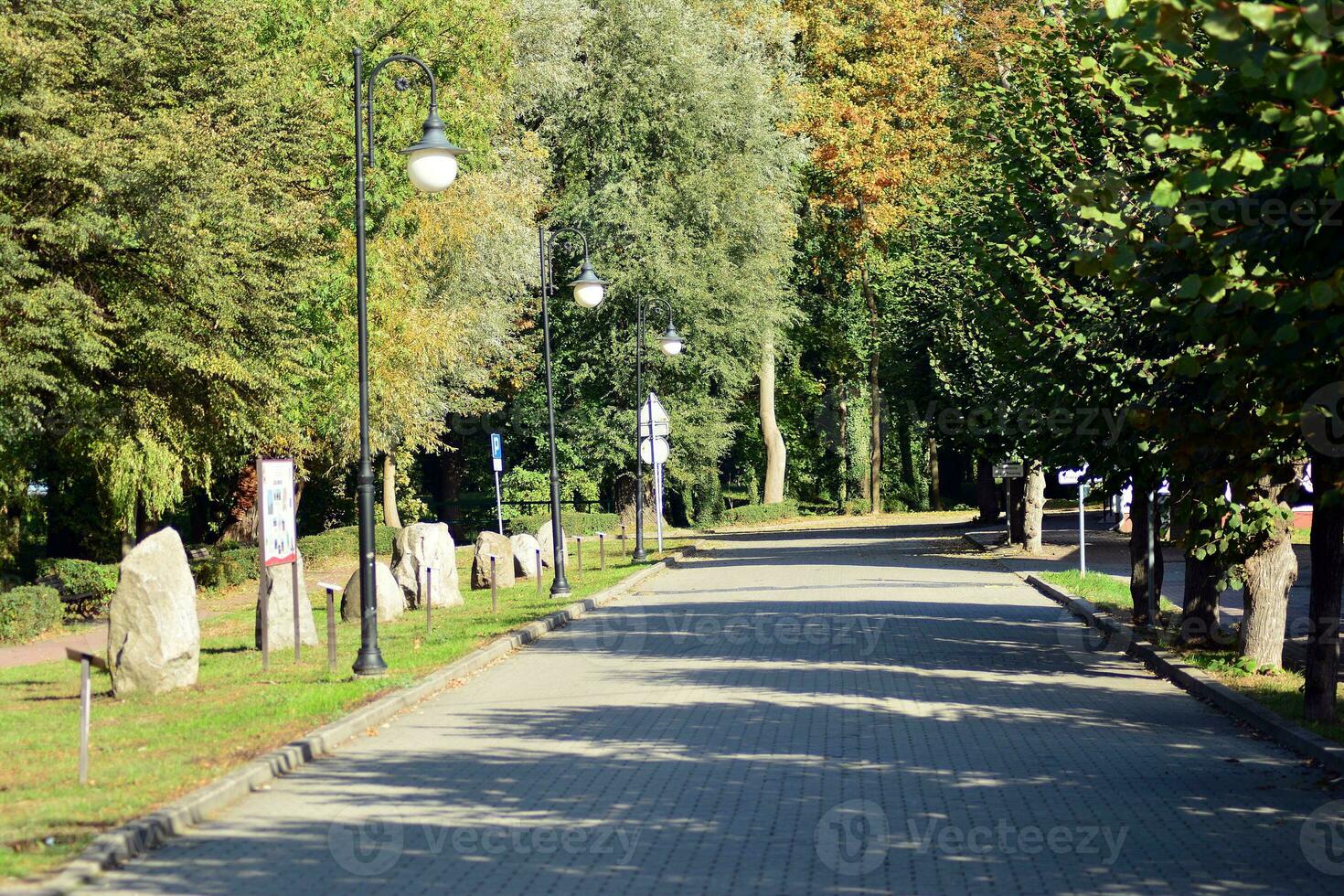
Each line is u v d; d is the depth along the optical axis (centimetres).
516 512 6134
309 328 3116
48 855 827
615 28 5162
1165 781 1077
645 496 5891
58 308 2147
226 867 834
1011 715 1395
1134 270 1084
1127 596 2595
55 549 3584
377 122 3200
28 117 2091
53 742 1227
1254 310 905
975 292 2428
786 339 6353
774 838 894
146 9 2398
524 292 4734
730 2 5631
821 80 5912
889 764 1142
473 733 1319
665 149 5284
